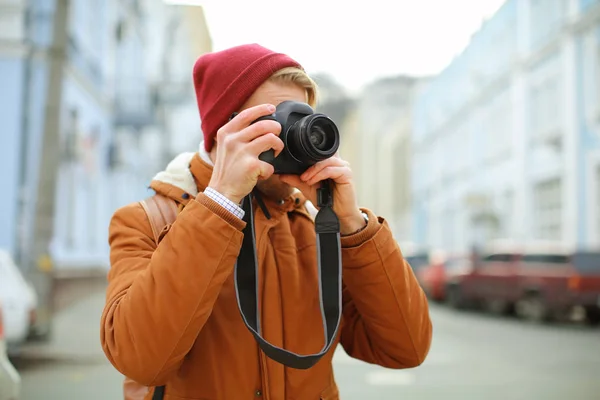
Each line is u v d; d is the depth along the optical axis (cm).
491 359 748
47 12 1166
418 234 3319
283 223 127
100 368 646
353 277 120
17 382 229
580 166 1563
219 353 112
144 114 1733
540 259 1233
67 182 1324
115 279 113
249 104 119
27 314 653
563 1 1630
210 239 101
